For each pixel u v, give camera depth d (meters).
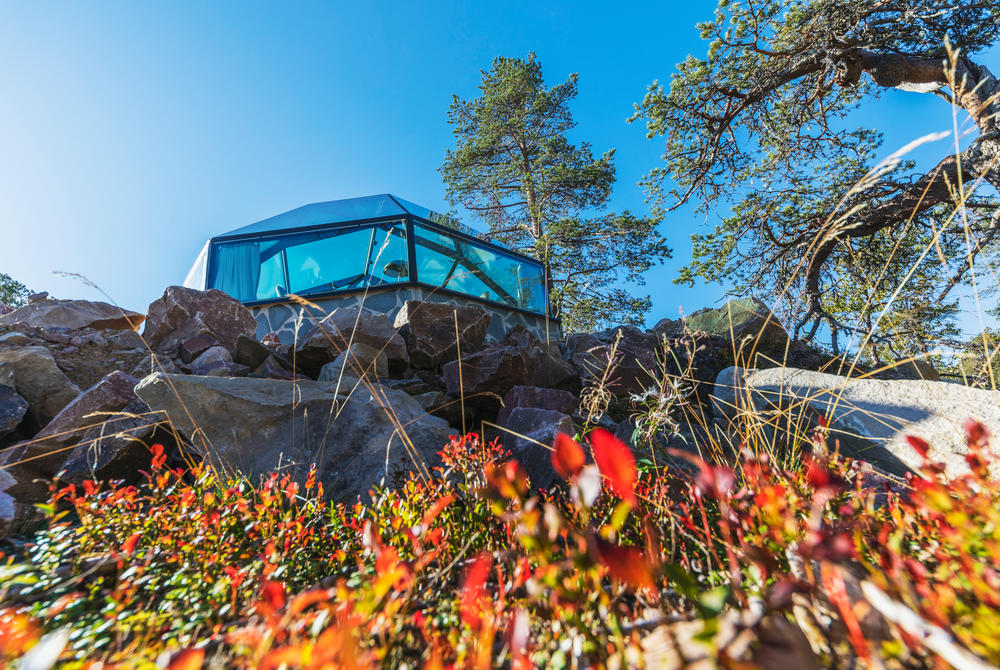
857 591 0.95
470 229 14.12
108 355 5.20
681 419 4.30
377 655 0.99
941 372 7.70
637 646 0.92
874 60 15.40
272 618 1.04
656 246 25.64
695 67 17.05
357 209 12.95
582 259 26.31
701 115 17.58
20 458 3.48
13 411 3.90
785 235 17.11
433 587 1.62
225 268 11.97
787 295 10.39
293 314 11.16
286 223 12.59
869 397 4.37
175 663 0.70
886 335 4.77
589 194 27.70
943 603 0.97
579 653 0.98
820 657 0.88
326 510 2.64
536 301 14.75
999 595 0.92
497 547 1.93
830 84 16.84
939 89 15.00
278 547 2.17
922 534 1.50
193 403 3.68
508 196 29.48
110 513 2.51
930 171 13.04
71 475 3.42
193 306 6.62
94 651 1.50
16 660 1.03
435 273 11.89
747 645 0.66
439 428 3.82
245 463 3.59
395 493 2.39
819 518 0.89
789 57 16.84
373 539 1.05
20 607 1.79
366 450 3.56
